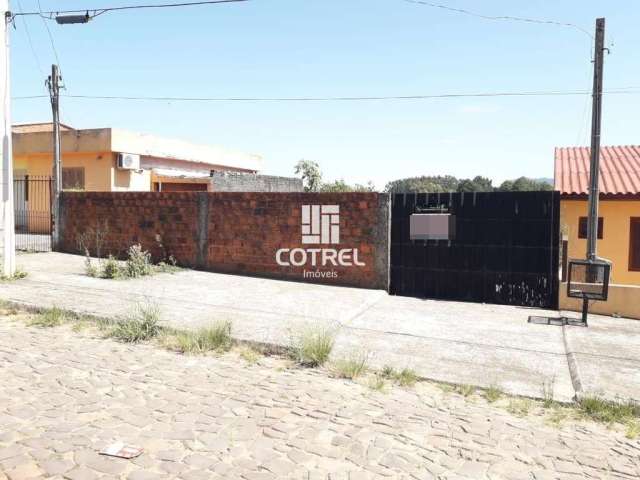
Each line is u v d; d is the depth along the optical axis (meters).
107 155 19.19
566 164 14.04
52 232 14.55
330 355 6.19
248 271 11.77
